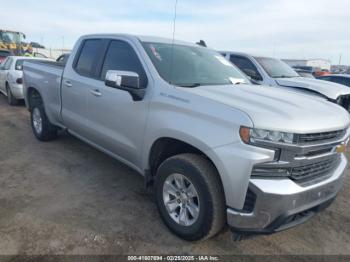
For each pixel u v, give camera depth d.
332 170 2.84
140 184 4.03
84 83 4.06
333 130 2.60
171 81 3.15
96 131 3.91
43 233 2.87
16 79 8.67
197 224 2.66
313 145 2.45
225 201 2.53
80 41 4.49
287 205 2.34
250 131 2.30
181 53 3.70
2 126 6.66
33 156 4.86
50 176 4.14
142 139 3.19
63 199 3.53
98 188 3.86
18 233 2.85
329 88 6.99
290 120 2.38
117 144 3.59
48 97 5.00
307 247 2.92
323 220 3.42
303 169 2.50
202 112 2.60
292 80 7.28
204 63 3.79
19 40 23.06
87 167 4.50
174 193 2.92
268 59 8.13
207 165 2.60
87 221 3.11
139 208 3.42
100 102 3.76
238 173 2.33
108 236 2.88
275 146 2.31
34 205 3.36
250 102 2.65
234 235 2.58
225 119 2.43
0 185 3.80
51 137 5.55
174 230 2.91
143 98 3.15
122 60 3.63
